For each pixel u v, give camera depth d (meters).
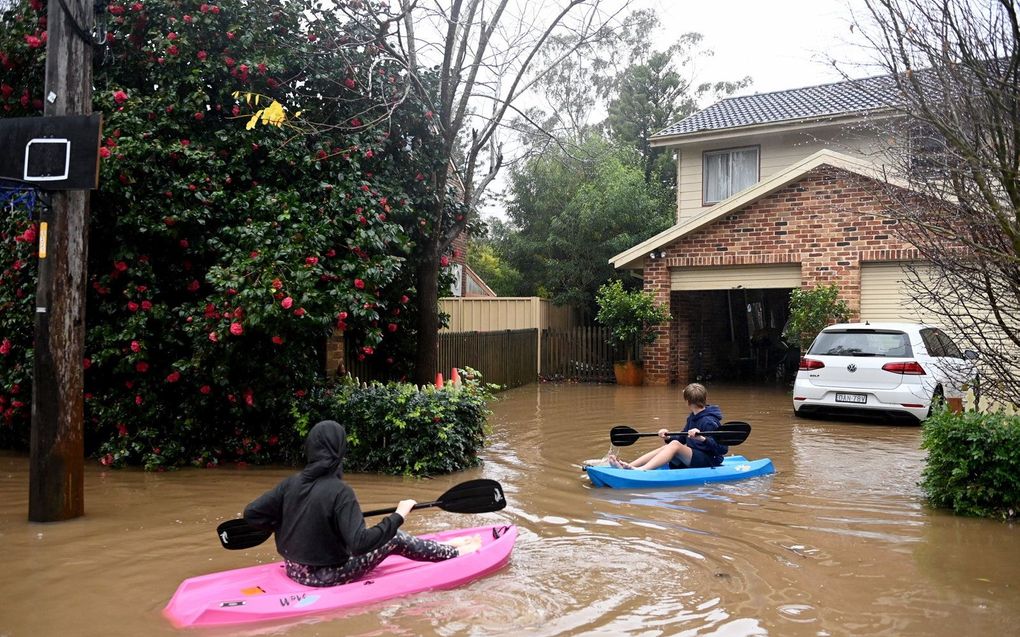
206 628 4.48
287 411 9.45
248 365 9.06
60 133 6.81
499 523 6.94
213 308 8.59
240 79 9.73
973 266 6.09
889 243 16.06
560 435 11.80
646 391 18.00
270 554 6.00
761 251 17.53
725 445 9.08
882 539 6.42
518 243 26.72
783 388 18.83
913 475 8.91
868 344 12.67
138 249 9.22
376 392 9.35
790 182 17.08
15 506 7.44
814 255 16.89
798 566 5.72
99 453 9.55
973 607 4.91
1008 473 7.02
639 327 19.03
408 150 11.20
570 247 24.72
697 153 20.64
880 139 9.51
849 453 10.26
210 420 9.65
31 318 9.32
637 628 4.54
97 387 9.68
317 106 10.59
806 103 20.45
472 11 10.87
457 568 5.33
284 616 4.64
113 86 9.23
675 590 5.20
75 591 5.14
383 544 4.97
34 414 6.88
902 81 5.82
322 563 4.98
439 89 11.78
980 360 6.81
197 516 7.08
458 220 12.02
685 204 20.77
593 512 7.31
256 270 8.48
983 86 5.01
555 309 22.75
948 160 5.68
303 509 4.96
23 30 9.26
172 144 8.96
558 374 20.97
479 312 20.36
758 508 7.44
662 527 6.79
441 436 8.88
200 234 9.33
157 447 9.31
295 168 9.87
